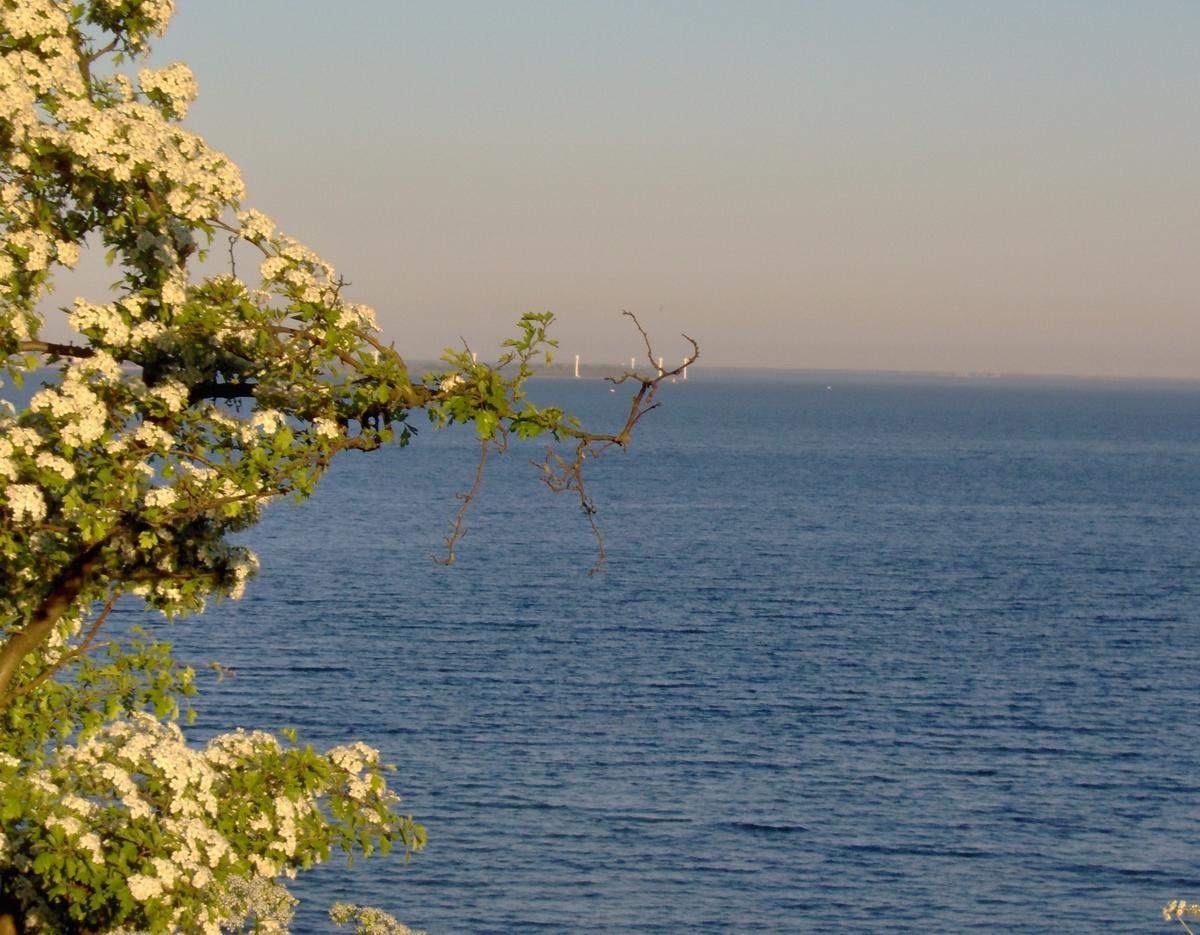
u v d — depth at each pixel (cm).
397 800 1745
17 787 1473
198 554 1720
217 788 1638
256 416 1511
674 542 18875
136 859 1484
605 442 1487
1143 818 7638
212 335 1535
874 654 11688
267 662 10550
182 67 1639
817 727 9275
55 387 1526
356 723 8938
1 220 1566
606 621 12850
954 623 13288
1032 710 9888
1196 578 16775
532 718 9238
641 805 7575
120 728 1655
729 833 7219
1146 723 9612
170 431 1555
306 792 1667
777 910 6316
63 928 1544
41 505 1454
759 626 12812
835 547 18750
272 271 1490
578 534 19638
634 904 6309
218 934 1577
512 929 6028
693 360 1480
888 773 8306
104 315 1499
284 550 17300
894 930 6138
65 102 1526
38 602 1686
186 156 1586
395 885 6431
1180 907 2497
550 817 7344
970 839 7244
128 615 11681
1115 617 13875
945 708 9881
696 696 10012
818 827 7350
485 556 17138
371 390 1507
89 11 1673
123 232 1636
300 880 6444
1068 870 6881
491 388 1469
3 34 1586
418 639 11725
